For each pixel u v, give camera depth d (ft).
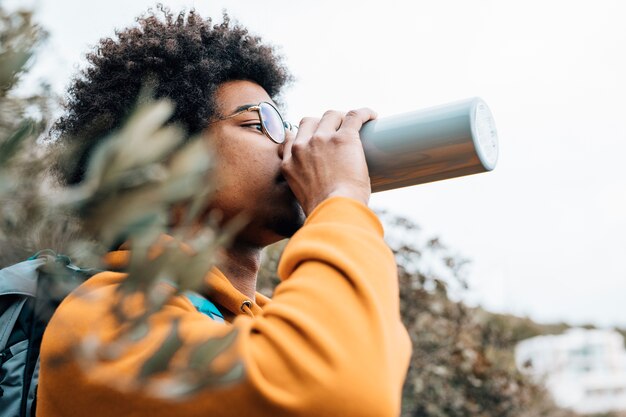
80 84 4.48
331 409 2.66
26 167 1.31
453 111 3.71
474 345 16.58
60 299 3.61
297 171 3.80
